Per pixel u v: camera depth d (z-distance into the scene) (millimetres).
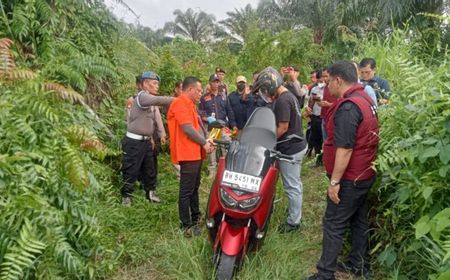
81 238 3227
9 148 2828
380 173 3328
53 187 2980
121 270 3414
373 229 3342
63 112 3500
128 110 5137
